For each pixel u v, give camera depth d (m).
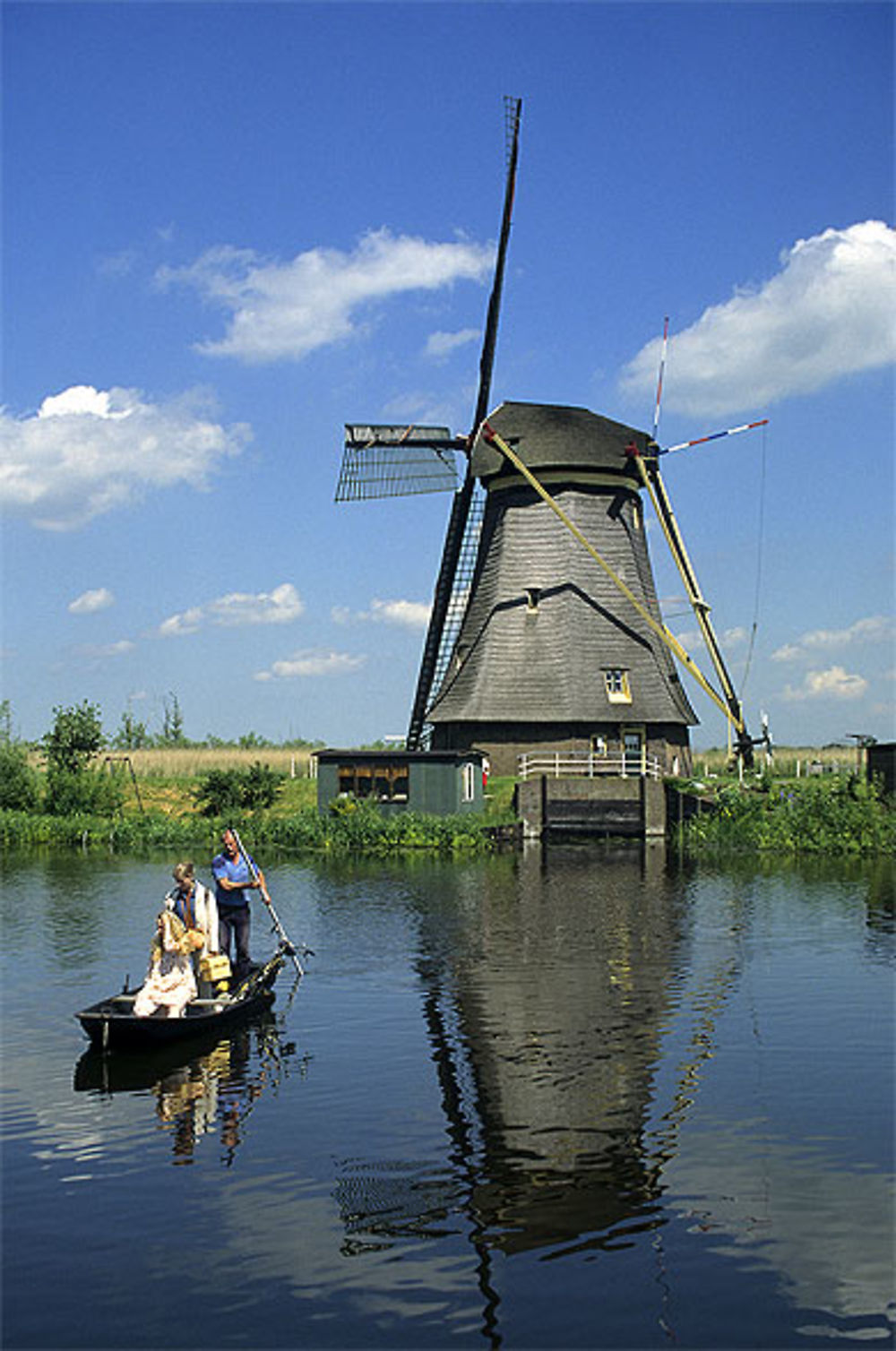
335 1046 13.88
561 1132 10.70
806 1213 8.88
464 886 30.14
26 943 20.98
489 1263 8.12
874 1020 14.93
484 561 56.75
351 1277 7.93
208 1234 8.59
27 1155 10.22
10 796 51.38
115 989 17.06
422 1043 13.95
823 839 40.00
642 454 56.19
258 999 15.62
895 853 39.19
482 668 54.22
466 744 54.09
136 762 59.09
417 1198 9.20
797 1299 7.62
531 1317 7.41
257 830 43.91
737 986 17.09
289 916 24.66
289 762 59.66
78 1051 13.73
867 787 42.06
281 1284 7.84
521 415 56.75
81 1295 7.70
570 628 53.88
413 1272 7.98
